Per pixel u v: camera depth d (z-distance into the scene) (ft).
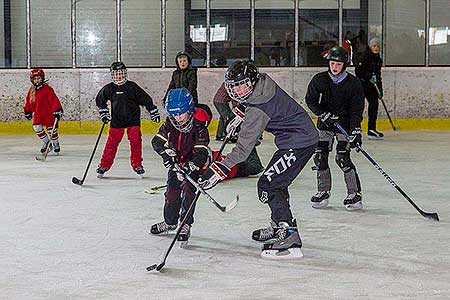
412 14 46.42
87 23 44.75
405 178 26.32
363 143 38.09
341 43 46.24
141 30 45.27
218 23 45.70
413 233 17.69
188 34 45.62
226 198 22.31
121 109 26.05
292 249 15.28
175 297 12.73
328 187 20.86
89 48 44.88
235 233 17.62
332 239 17.04
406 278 13.89
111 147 26.32
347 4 46.19
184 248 16.16
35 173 27.63
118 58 45.14
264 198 15.30
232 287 13.30
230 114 36.29
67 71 43.96
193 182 15.11
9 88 43.65
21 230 17.95
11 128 43.70
